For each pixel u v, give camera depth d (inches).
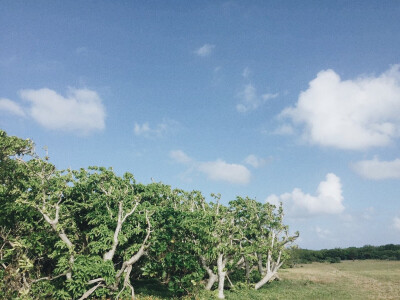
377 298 1147.9
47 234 876.0
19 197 820.6
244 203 1502.2
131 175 1166.3
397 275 1963.6
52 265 943.7
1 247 813.9
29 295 740.7
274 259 1557.6
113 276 873.5
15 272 719.7
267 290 1305.4
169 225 1048.2
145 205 1075.3
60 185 899.4
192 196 1386.6
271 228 1473.9
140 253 942.4
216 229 1206.3
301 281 1649.9
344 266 2810.0
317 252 3555.6
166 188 1307.8
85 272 819.4
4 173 894.4
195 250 1114.7
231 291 1270.9
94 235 967.6
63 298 801.6
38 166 929.5
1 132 927.0
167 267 1149.7
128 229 988.6
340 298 1146.0
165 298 1028.5
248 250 1284.4
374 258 3444.9
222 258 1211.9
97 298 877.8
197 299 1013.8
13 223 878.4
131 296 914.7
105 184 1018.1
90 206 968.3
